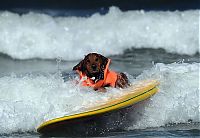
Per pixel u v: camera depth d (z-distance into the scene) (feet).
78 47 89.10
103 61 54.08
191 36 90.22
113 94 52.85
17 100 53.88
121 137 48.24
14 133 49.70
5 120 50.60
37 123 50.37
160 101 55.21
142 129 51.26
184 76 60.49
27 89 55.52
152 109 54.24
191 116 54.34
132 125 51.93
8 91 55.42
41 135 48.96
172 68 64.28
